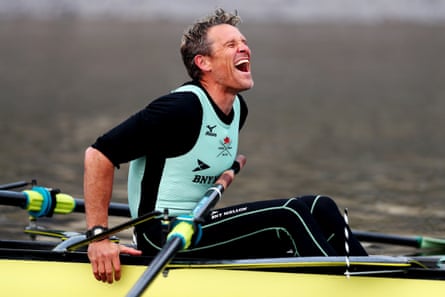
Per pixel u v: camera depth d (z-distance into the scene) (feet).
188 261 50.75
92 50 414.62
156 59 377.09
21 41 451.12
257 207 50.85
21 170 125.70
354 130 180.45
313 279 49.88
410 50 401.49
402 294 49.47
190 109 48.88
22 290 50.93
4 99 240.73
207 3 603.26
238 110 53.36
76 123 189.98
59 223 86.89
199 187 51.57
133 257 50.72
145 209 51.47
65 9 604.49
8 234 81.87
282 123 191.62
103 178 49.14
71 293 50.72
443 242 67.26
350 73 314.96
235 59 50.31
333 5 590.96
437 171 129.29
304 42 437.58
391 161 139.74
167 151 49.80
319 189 114.32
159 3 618.85
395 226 89.04
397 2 583.58
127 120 49.14
